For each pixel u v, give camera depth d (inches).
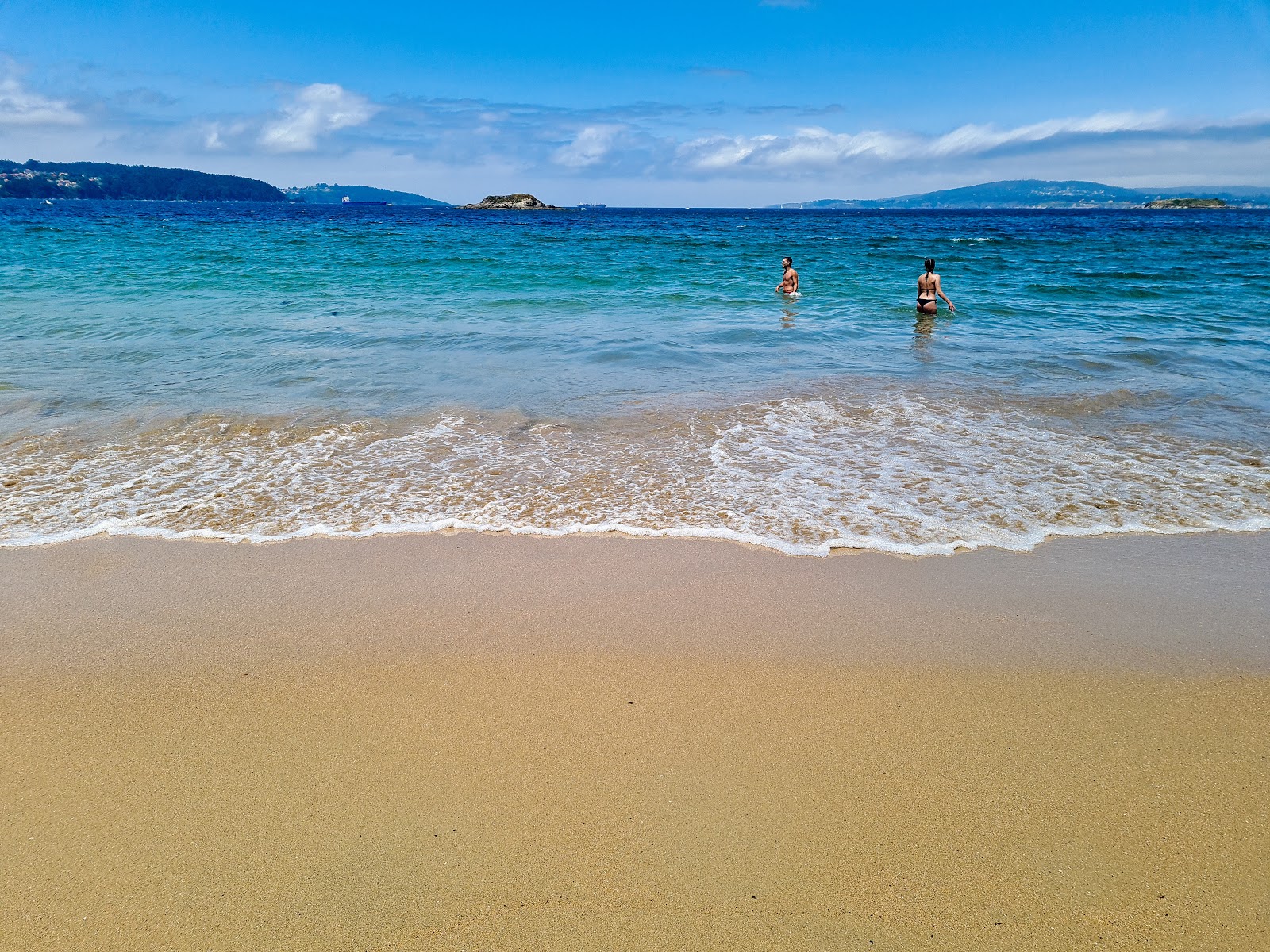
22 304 500.1
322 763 102.7
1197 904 81.8
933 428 254.5
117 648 128.6
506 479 207.2
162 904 81.7
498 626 137.1
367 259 900.0
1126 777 100.3
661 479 207.3
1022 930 78.7
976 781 99.9
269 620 138.3
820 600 147.0
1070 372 337.7
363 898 82.5
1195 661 127.0
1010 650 130.3
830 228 2249.0
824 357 370.9
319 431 245.9
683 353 376.5
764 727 110.7
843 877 85.3
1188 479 209.2
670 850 88.9
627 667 125.1
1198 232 1999.3
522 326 448.1
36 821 92.4
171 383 301.0
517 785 98.9
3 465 211.0
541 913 80.8
